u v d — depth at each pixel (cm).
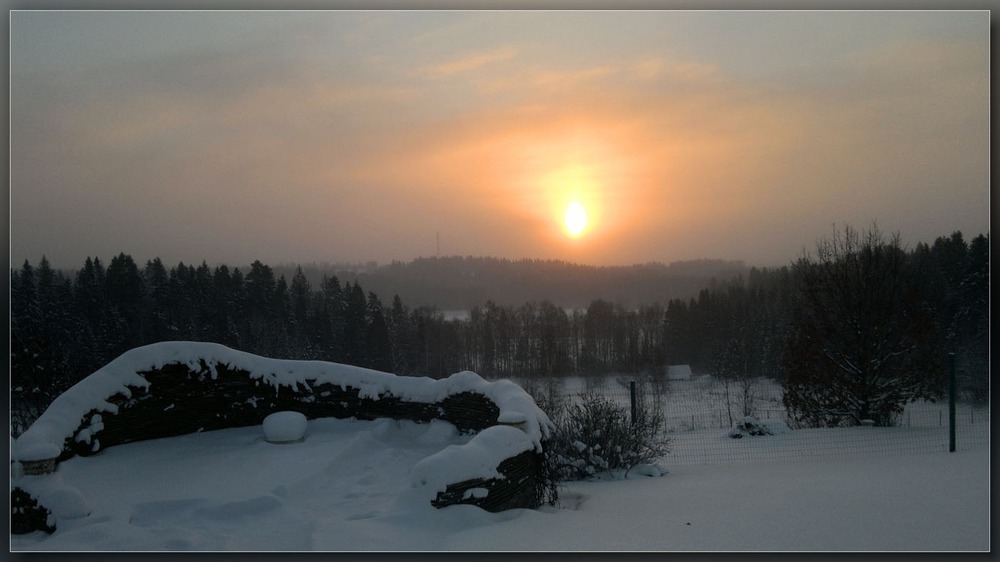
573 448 1178
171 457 984
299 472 890
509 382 1087
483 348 5853
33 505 704
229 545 648
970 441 1484
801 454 1427
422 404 1202
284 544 649
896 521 764
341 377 1245
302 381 1236
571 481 1152
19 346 2053
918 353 1952
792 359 2108
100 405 1019
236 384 1185
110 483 852
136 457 977
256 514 752
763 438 1686
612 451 1187
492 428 829
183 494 802
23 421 1894
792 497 906
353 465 976
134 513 746
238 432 1145
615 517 788
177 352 1120
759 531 722
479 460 754
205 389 1152
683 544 668
